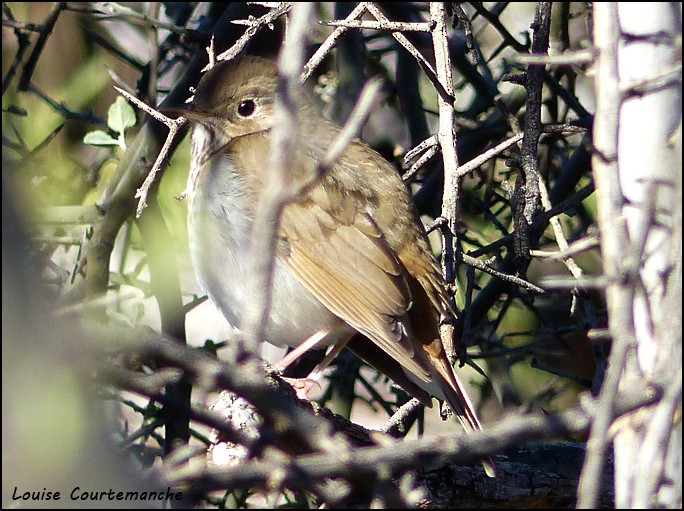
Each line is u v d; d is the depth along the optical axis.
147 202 10.06
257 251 5.25
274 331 9.89
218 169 9.59
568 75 12.48
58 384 4.64
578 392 14.20
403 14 13.34
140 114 12.42
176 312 11.12
